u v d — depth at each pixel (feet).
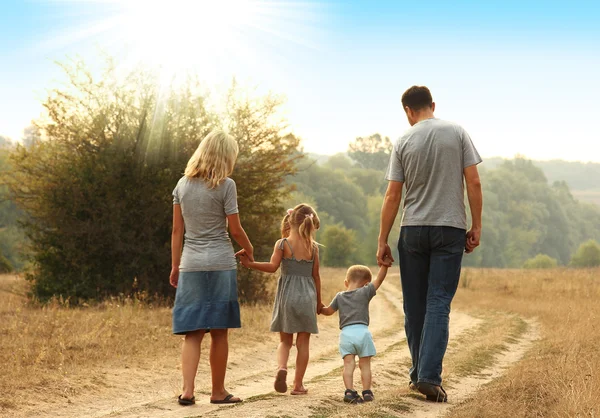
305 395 19.88
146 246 72.43
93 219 72.08
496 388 21.48
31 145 72.90
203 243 18.54
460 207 18.92
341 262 285.23
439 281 18.84
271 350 37.40
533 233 484.74
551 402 19.34
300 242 20.45
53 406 20.72
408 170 19.21
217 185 18.57
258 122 75.56
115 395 23.11
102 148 72.64
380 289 121.90
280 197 80.02
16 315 44.39
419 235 18.95
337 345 43.42
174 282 19.06
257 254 77.66
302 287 20.29
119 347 32.42
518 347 38.60
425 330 18.67
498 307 70.54
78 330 37.81
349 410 17.28
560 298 73.36
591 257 362.12
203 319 18.24
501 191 520.42
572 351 30.53
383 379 25.35
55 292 70.69
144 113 72.28
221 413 16.34
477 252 427.74
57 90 71.46
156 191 72.28
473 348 36.32
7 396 21.03
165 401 19.53
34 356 28.58
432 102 20.20
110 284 72.02
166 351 32.76
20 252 74.33
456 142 18.94
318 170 403.75
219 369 19.02
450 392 21.97
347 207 396.57
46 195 71.67
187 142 73.67
